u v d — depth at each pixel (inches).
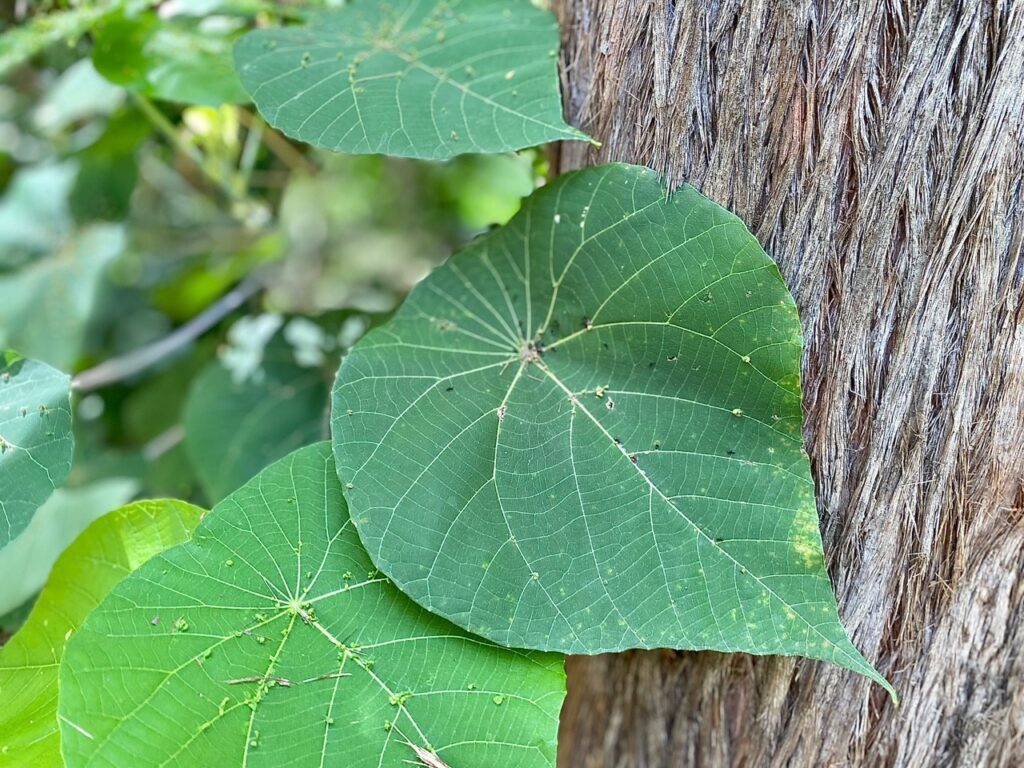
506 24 11.6
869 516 10.3
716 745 11.8
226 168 18.7
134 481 16.2
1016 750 10.5
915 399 10.0
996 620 10.3
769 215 10.2
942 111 9.4
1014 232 9.5
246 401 16.9
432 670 9.6
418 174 21.9
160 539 11.1
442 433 10.3
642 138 10.8
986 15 9.2
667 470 10.0
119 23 14.0
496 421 10.5
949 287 9.7
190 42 14.2
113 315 22.9
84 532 11.1
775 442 9.8
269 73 11.1
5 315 19.3
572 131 10.0
